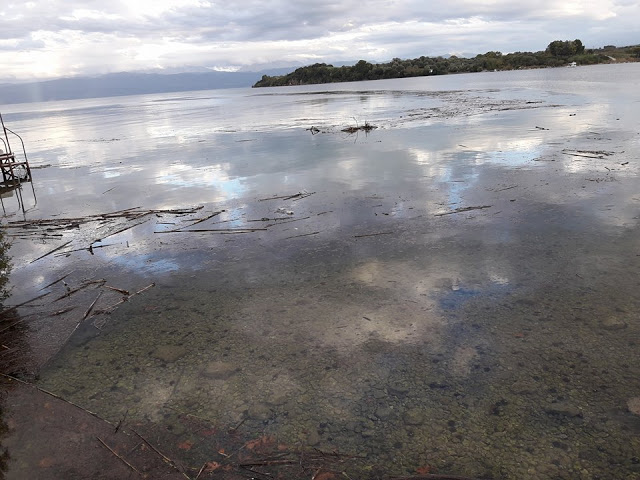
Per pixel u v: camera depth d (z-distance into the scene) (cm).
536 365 430
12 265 771
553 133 1709
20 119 5691
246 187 1216
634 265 610
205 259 742
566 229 756
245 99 7256
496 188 1031
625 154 1269
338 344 484
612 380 404
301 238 806
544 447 339
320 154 1641
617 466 319
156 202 1126
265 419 383
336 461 336
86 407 409
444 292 579
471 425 364
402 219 869
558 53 11631
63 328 554
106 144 2433
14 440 368
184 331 530
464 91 4762
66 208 1141
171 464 339
